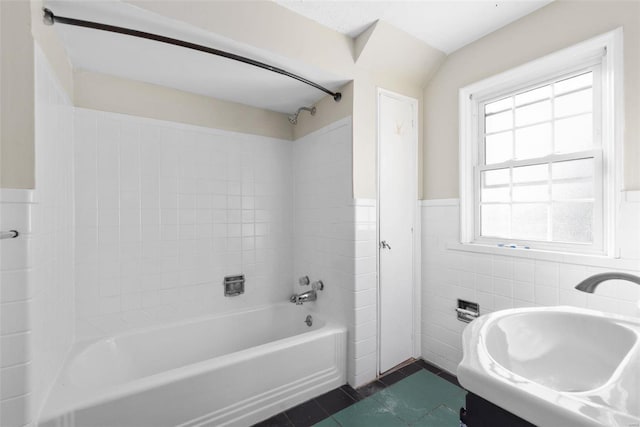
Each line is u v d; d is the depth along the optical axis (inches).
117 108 70.1
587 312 36.9
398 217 80.1
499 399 21.3
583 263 53.6
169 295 77.0
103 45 56.6
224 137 85.8
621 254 49.7
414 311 84.0
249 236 90.5
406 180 82.0
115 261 69.7
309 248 90.0
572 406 18.4
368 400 66.1
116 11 48.4
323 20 63.7
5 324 37.1
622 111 50.0
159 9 49.1
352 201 72.3
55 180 50.4
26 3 39.0
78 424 43.8
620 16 50.0
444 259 79.1
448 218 78.2
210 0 51.3
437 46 74.8
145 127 73.6
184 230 79.3
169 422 50.8
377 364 75.5
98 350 63.3
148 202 74.0
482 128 73.9
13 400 37.6
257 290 91.9
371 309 74.5
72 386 48.4
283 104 89.0
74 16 49.1
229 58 60.6
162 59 62.4
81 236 65.6
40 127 42.2
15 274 37.6
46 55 45.8
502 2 59.1
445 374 76.9
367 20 64.1
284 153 97.5
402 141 81.0
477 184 74.0
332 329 71.9
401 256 80.8
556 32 58.1
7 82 38.2
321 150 84.4
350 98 73.4
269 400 61.0
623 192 49.6
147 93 73.9
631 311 48.4
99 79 67.9
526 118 66.3
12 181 38.3
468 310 73.4
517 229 67.3
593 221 55.1
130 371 68.1
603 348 33.7
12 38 38.5
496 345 31.9
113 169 69.5
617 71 50.3
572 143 58.8
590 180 56.2
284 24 60.0
